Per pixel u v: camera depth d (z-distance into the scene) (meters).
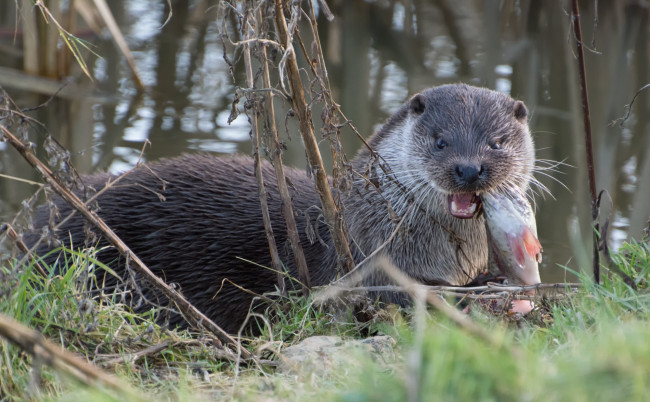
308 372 7.42
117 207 11.95
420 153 10.60
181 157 12.95
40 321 7.91
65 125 19.67
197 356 8.38
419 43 26.28
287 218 10.40
